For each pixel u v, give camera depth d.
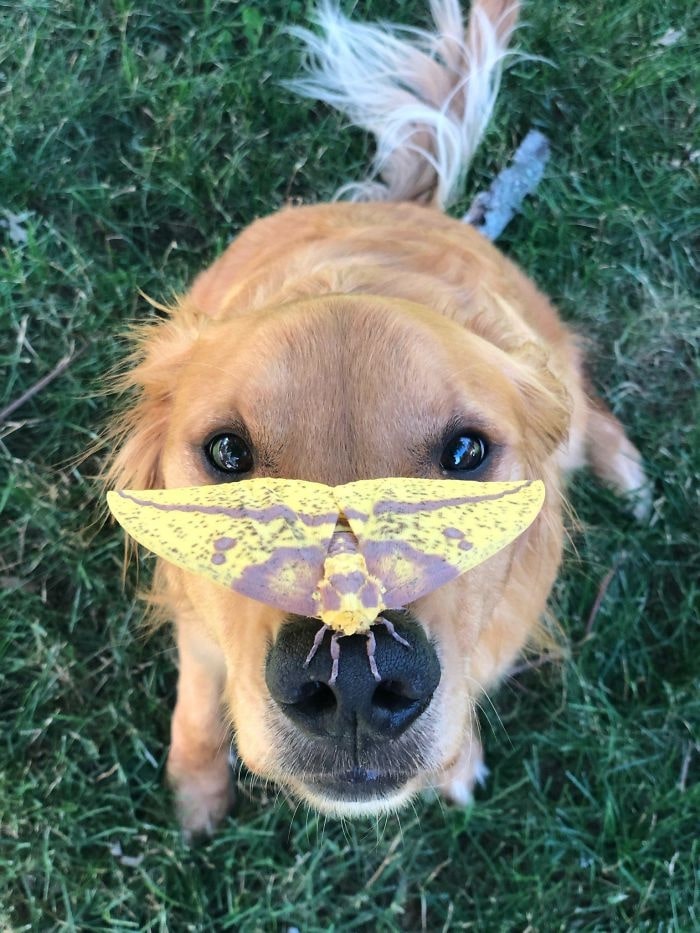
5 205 0.54
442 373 0.27
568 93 0.59
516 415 0.30
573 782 0.47
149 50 0.58
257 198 0.57
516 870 0.45
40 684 0.46
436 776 0.30
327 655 0.21
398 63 0.57
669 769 0.47
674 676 0.50
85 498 0.50
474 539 0.18
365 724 0.22
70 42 0.57
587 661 0.49
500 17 0.56
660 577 0.52
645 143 0.59
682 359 0.56
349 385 0.26
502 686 0.49
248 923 0.43
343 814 0.28
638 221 0.57
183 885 0.44
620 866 0.45
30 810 0.44
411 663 0.21
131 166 0.56
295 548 0.17
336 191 0.58
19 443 0.51
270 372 0.27
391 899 0.46
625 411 0.55
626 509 0.53
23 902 0.43
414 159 0.58
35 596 0.48
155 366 0.35
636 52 0.59
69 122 0.56
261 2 0.59
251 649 0.24
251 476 0.27
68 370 0.52
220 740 0.42
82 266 0.53
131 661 0.47
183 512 0.18
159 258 0.56
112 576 0.49
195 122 0.57
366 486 0.19
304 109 0.58
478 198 0.58
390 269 0.38
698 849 0.45
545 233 0.57
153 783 0.46
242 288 0.40
